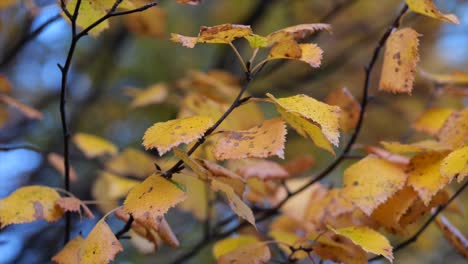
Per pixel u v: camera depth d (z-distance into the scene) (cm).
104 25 96
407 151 95
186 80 118
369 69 98
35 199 94
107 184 113
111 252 89
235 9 158
